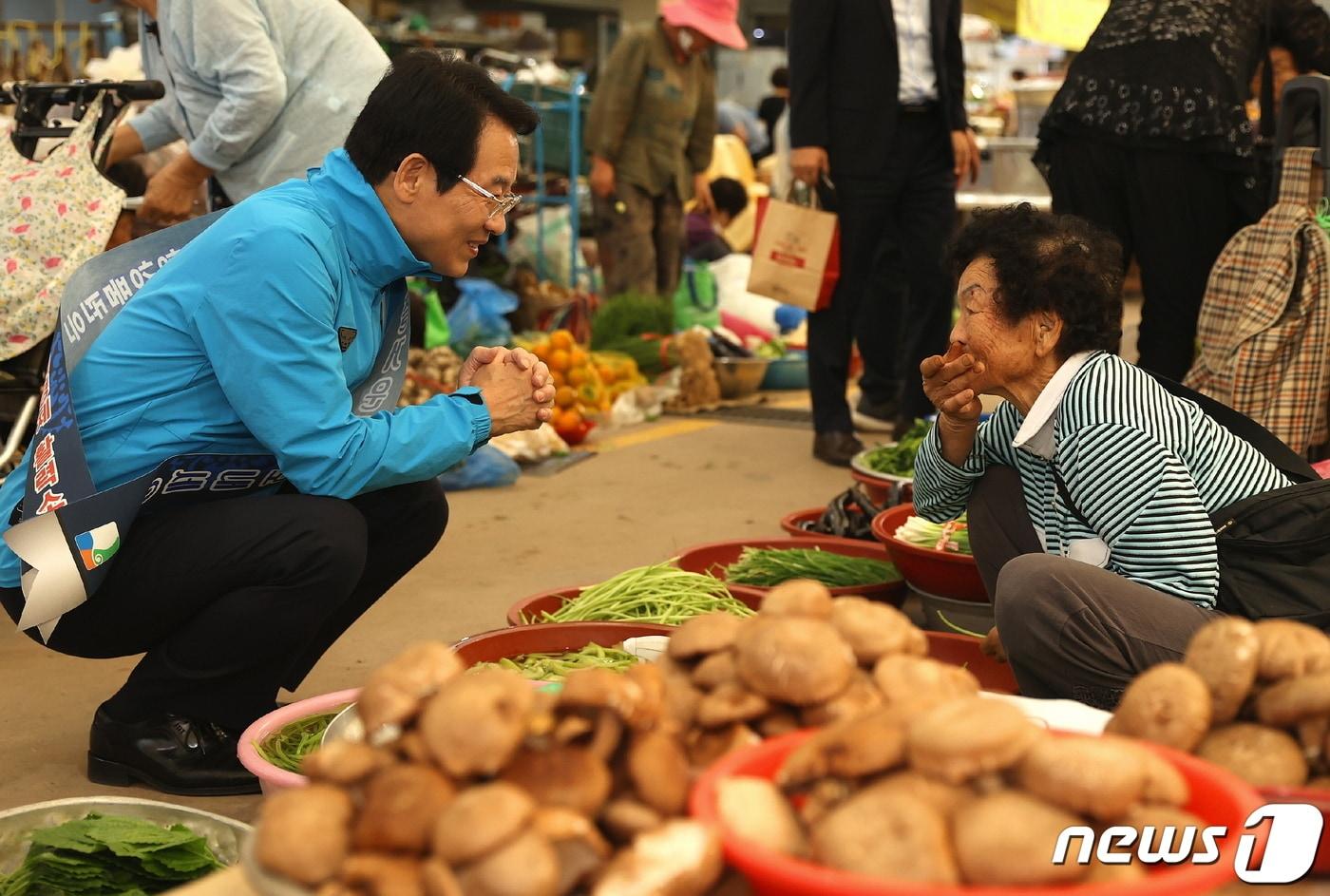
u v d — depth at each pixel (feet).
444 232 7.64
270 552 7.51
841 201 16.74
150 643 8.04
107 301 7.81
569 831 3.24
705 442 19.26
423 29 35.83
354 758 3.51
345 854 3.30
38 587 7.08
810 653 3.87
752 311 25.36
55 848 5.99
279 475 8.02
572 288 26.02
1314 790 3.83
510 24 44.52
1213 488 6.93
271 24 12.43
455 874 3.18
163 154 16.88
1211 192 13.33
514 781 3.40
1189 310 13.80
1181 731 3.87
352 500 8.50
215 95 12.62
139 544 7.64
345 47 12.89
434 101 7.41
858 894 3.08
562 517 15.01
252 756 6.26
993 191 30.73
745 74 51.55
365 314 7.90
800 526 12.54
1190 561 6.59
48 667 10.23
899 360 19.74
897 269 19.10
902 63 16.24
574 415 18.45
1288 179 11.55
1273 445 7.23
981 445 8.32
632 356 22.16
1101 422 6.86
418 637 10.89
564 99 27.73
